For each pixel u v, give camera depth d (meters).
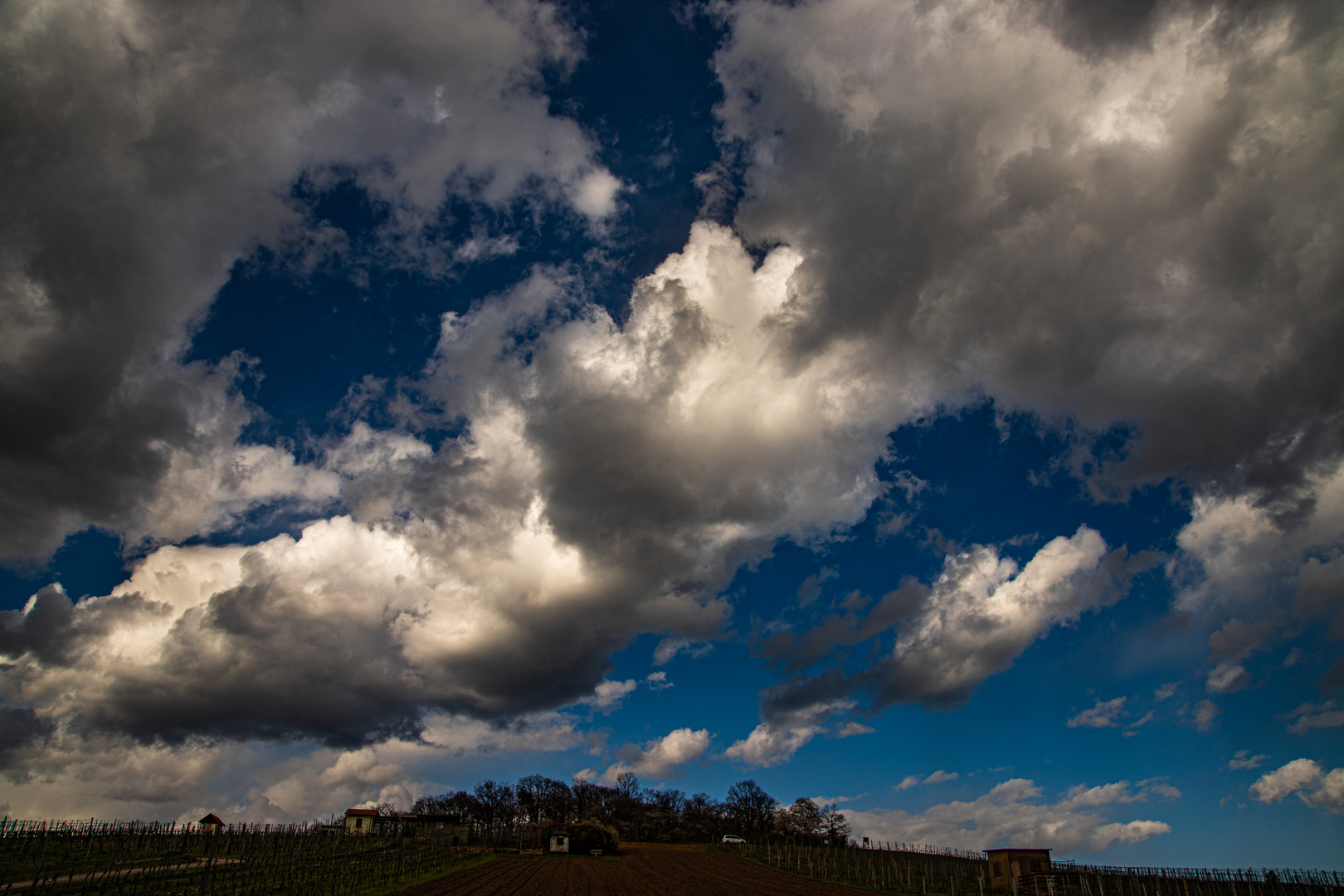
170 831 68.75
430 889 57.62
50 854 56.69
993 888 64.25
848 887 69.56
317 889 51.12
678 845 119.81
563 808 152.50
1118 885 60.03
